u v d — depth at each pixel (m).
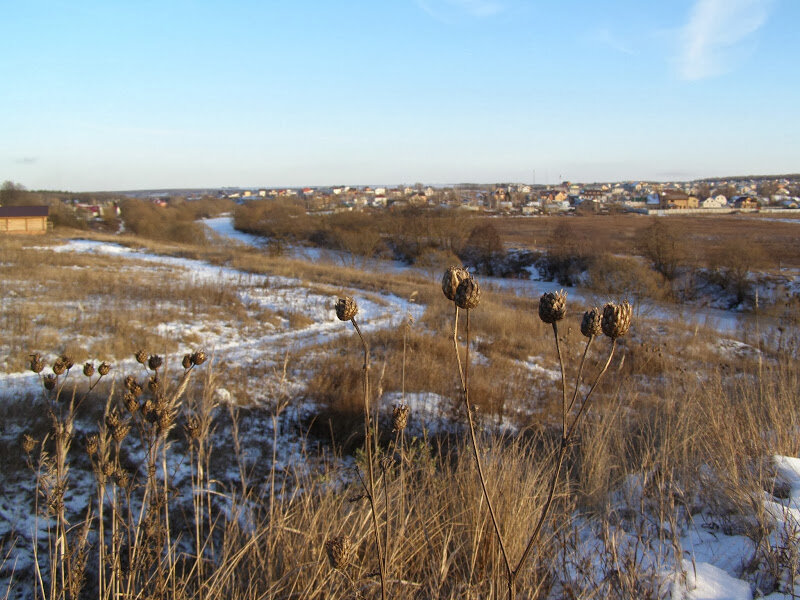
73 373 8.18
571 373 10.87
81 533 2.28
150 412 2.18
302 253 39.25
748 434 4.18
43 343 9.73
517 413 8.06
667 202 114.81
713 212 108.81
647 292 22.88
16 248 24.58
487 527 2.80
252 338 13.01
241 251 36.38
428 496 3.42
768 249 42.97
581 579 2.61
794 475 3.61
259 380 8.77
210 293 17.33
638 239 34.16
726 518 3.23
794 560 2.47
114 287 16.64
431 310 17.70
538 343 13.53
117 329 11.55
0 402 6.51
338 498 3.39
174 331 12.48
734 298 27.77
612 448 4.75
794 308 16.62
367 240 36.19
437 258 35.22
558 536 3.03
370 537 2.69
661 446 4.14
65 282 16.88
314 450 6.54
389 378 9.12
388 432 6.79
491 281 35.22
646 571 2.60
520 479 3.51
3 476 4.98
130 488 2.22
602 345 13.26
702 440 4.34
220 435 6.54
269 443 6.61
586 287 24.88
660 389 7.68
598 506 3.70
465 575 2.55
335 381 9.01
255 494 5.21
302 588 2.45
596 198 145.75
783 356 8.05
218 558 3.12
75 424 6.02
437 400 8.31
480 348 12.99
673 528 2.84
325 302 18.30
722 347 12.83
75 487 4.94
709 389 5.69
